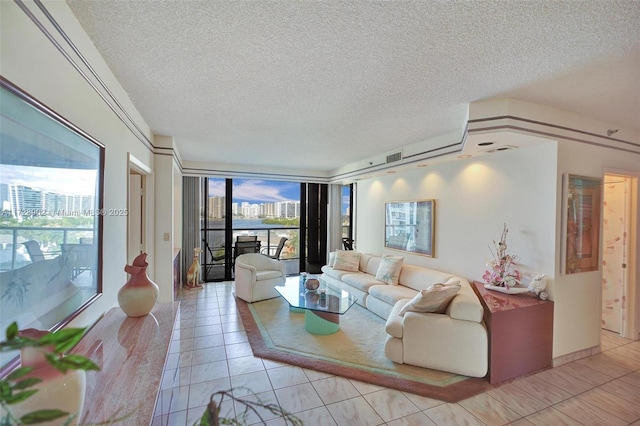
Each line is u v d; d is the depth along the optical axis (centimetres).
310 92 239
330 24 152
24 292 109
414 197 471
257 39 167
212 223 630
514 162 318
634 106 262
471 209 370
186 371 267
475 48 172
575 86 222
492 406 226
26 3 112
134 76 214
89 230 166
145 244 369
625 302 357
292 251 732
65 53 141
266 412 216
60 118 132
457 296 284
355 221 661
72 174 145
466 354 262
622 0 131
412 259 470
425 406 224
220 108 279
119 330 171
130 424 103
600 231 315
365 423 205
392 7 138
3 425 66
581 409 224
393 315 311
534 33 157
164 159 384
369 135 374
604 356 308
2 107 97
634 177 346
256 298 471
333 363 283
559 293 285
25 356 90
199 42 170
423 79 214
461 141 333
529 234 303
